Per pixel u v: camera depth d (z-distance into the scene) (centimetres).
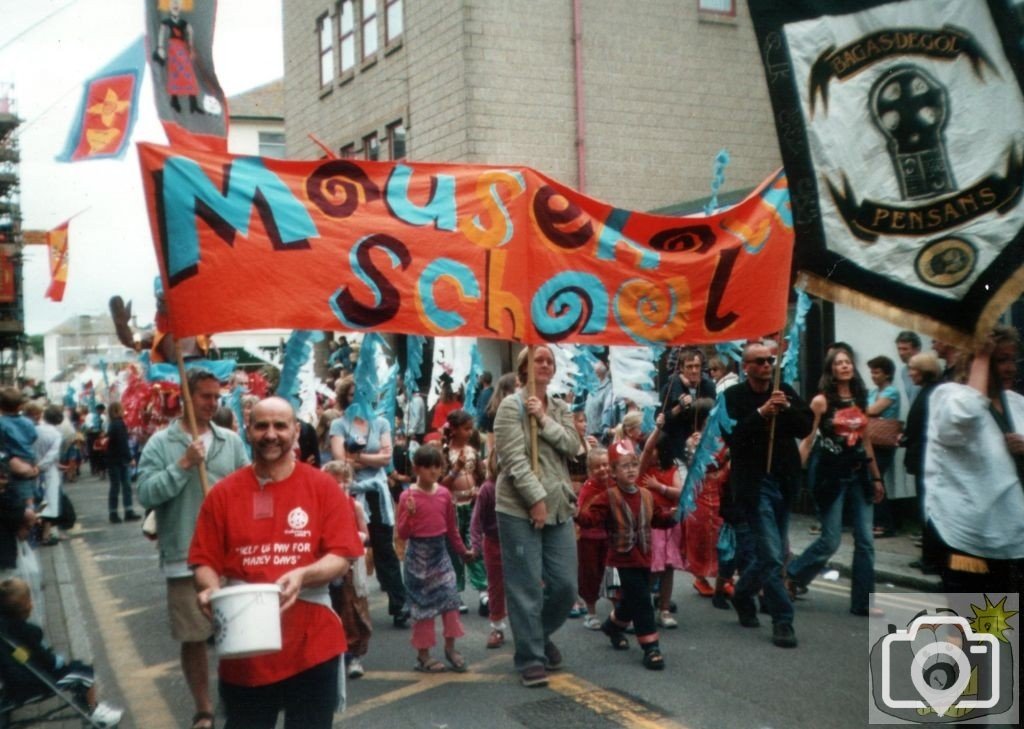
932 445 448
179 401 798
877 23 480
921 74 474
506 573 569
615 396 771
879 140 483
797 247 499
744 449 646
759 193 638
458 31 1659
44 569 1058
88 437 2784
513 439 562
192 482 495
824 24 489
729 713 506
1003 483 426
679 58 1812
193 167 485
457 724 505
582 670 595
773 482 648
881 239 483
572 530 584
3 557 554
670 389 771
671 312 617
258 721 352
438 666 611
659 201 1794
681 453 732
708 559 764
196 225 484
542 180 587
